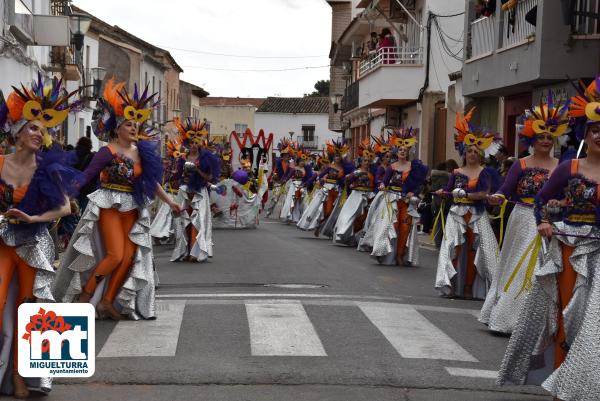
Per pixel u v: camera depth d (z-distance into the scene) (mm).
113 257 9000
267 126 89250
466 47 23906
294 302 10461
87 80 40812
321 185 22469
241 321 9234
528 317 6547
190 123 15102
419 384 6984
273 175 34062
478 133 11289
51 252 6555
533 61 19031
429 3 31812
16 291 6473
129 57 51500
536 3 19500
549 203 6441
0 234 6289
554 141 8859
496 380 6832
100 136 9148
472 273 11391
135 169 9008
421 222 20766
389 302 10734
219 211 24672
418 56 33188
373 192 18719
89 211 8922
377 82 33688
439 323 9516
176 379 6953
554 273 6441
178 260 15086
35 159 6484
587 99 6434
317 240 20578
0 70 20766
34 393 6512
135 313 9203
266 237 21297
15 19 21891
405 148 15266
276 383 6914
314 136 88625
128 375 7027
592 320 5938
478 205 11195
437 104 30797
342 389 6797
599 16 17703
